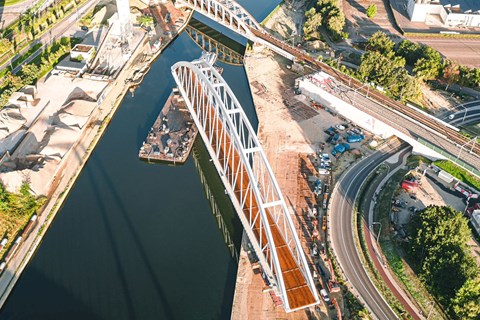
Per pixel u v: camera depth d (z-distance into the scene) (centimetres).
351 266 13738
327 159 17762
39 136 18788
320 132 19400
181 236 15175
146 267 14088
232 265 14238
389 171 17325
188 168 17938
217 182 17375
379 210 15638
